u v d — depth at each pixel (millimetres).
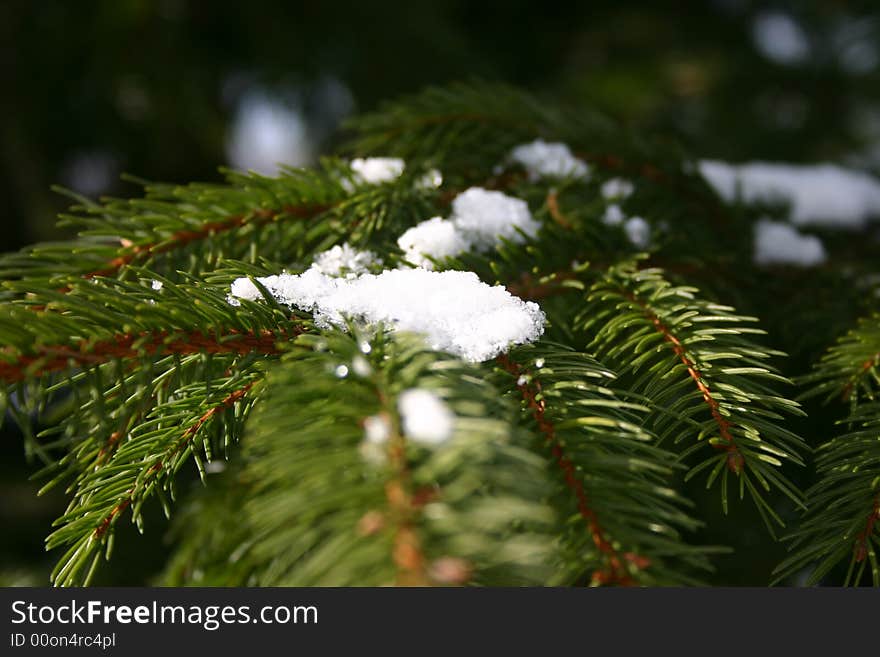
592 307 862
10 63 1795
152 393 797
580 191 948
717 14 2455
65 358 772
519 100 992
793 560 792
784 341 937
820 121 2068
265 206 893
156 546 1098
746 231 973
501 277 863
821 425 950
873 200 1040
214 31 1915
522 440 749
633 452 788
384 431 738
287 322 800
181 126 1970
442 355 774
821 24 2262
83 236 862
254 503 741
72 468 806
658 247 905
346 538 717
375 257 866
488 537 720
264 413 769
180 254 882
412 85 1844
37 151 1937
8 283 807
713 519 1038
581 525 759
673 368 819
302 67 1926
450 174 945
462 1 2201
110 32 1796
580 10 2332
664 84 2521
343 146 981
